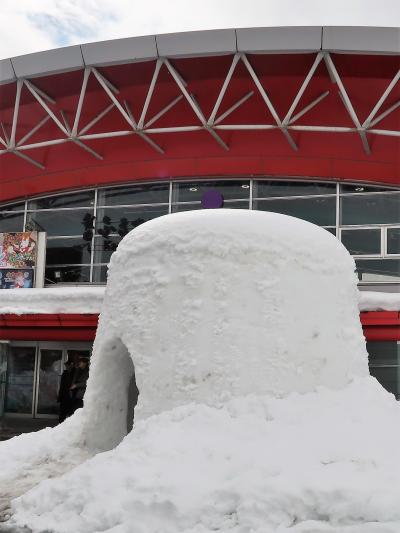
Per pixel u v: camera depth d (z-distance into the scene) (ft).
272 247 22.56
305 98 63.72
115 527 16.22
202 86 63.98
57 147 72.38
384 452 17.99
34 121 72.84
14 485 22.63
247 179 68.03
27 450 26.55
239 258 22.26
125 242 24.89
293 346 21.72
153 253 23.34
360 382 22.66
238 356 21.24
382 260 63.72
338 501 15.43
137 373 22.41
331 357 22.44
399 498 15.20
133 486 17.60
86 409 25.61
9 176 74.95
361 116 63.98
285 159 65.92
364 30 55.26
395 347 53.06
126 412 25.90
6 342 58.23
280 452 18.11
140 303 23.04
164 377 21.68
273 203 67.05
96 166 71.05
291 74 60.64
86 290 55.11
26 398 59.67
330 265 23.65
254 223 22.94
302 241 23.27
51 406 59.11
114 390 25.59
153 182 70.49
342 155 64.64
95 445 25.38
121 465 18.84
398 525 14.37
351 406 21.08
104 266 69.62
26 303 54.85
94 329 52.26
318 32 55.67
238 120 66.54
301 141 65.36
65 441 26.58
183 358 21.50
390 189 65.16
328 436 18.98
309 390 21.63
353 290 24.71
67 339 53.72
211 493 16.58
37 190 73.87
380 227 64.34
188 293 22.16
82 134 66.23
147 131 64.44
